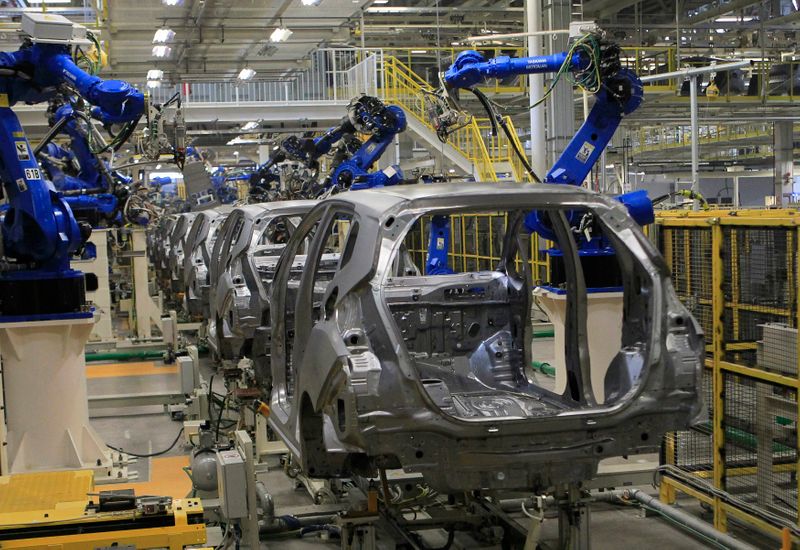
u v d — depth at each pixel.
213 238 12.06
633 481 5.94
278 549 5.38
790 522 4.97
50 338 6.52
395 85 18.89
